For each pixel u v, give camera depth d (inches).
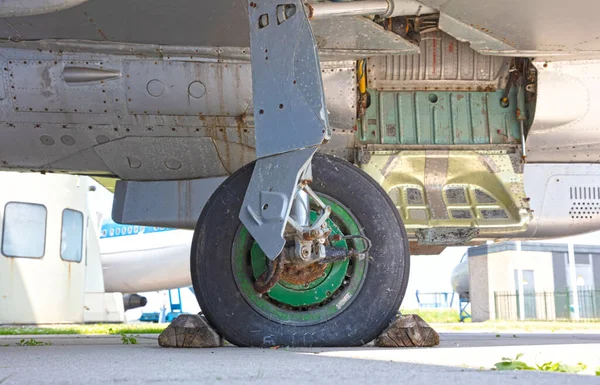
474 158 173.5
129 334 274.8
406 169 173.8
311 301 125.0
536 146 178.7
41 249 454.0
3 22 157.8
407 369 80.7
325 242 121.5
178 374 76.2
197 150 172.7
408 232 171.8
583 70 169.8
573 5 142.3
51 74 166.1
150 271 736.3
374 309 124.3
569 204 183.5
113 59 166.2
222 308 123.3
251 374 75.4
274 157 116.5
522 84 175.8
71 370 82.0
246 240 125.0
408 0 144.3
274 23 119.4
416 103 176.6
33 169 179.6
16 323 434.3
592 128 174.7
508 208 171.9
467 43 174.7
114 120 169.5
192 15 152.9
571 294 808.3
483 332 297.4
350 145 173.8
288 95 116.5
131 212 177.8
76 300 482.0
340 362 90.7
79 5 150.9
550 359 102.5
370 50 161.2
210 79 166.1
